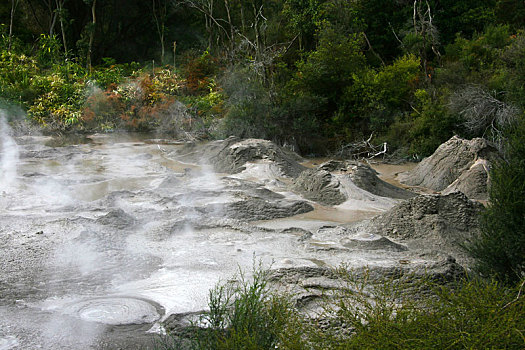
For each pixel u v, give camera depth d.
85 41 34.50
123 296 6.54
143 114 25.41
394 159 19.09
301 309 5.89
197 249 8.44
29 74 27.09
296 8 26.86
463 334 3.65
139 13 37.34
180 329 5.52
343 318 4.91
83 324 5.71
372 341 3.81
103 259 7.88
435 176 14.87
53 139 22.56
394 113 20.58
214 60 28.44
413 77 21.45
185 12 37.25
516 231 6.03
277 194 12.95
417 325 3.82
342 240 8.93
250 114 20.89
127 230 9.47
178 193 12.47
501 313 3.80
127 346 5.17
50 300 6.41
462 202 9.42
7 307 6.16
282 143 20.72
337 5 26.52
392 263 7.40
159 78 27.88
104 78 28.42
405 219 9.33
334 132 21.22
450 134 18.61
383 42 28.44
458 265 6.89
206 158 17.33
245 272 7.31
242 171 15.61
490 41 24.33
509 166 6.30
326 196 12.66
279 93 21.94
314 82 21.98
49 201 11.79
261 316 4.80
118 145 21.33
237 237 9.19
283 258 7.97
